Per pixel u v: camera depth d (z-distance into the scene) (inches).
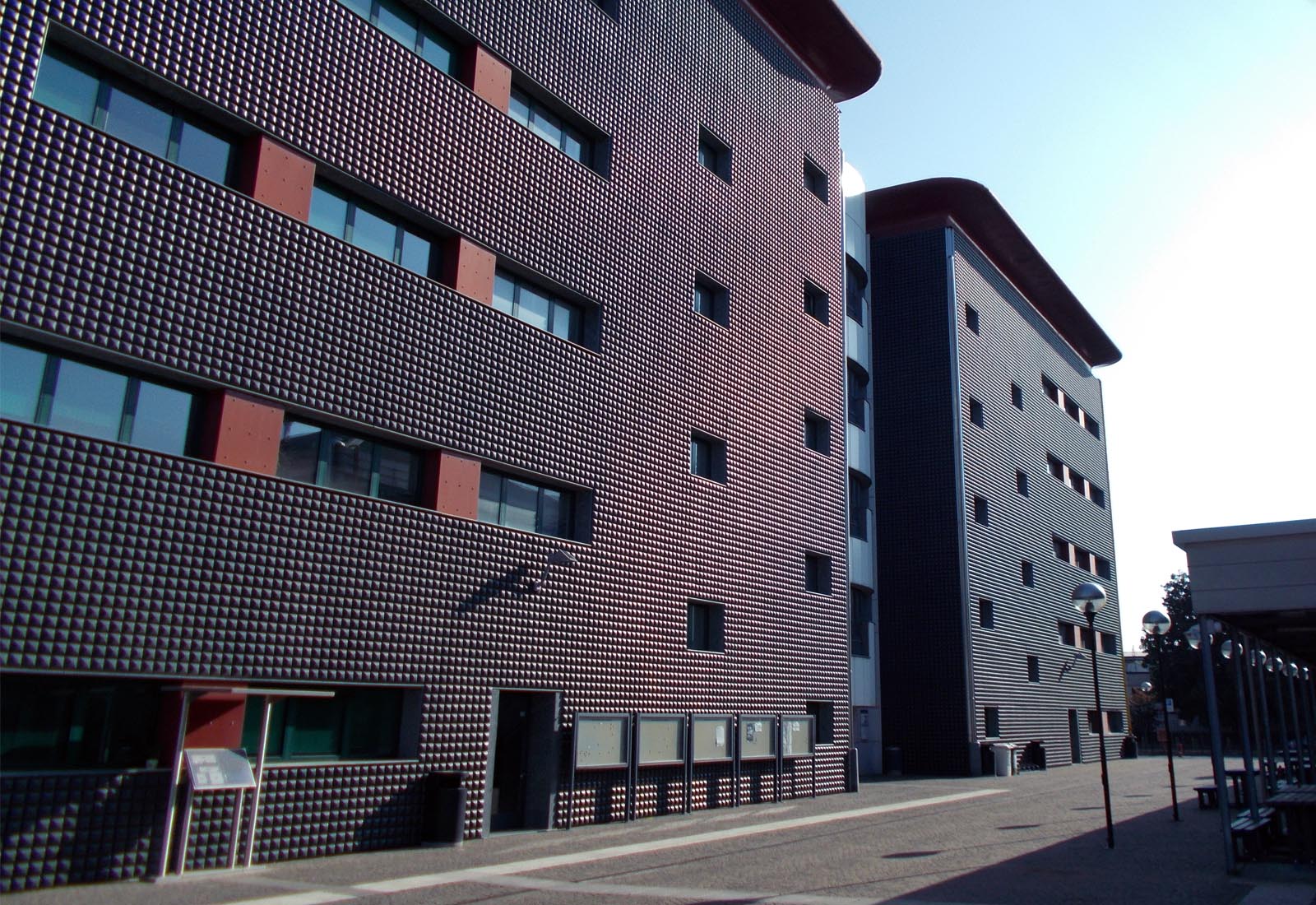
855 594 1232.2
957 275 1392.7
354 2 572.1
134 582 415.2
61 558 393.1
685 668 744.3
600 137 753.6
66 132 416.5
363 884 403.5
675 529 756.0
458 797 531.2
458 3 628.1
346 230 550.6
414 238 592.7
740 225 906.7
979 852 519.8
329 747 500.4
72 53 436.5
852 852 520.4
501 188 637.3
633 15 801.6
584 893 387.9
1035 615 1491.1
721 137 899.4
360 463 536.7
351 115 544.4
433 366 569.9
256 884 398.0
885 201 1409.9
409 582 536.7
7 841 367.9
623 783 671.1
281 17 514.6
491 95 645.3
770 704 842.2
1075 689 1612.9
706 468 835.4
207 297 460.4
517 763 619.5
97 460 410.9
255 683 466.9
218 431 460.1
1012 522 1467.8
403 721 537.6
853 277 1364.4
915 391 1357.0
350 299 527.5
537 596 617.9
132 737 419.8
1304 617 500.4
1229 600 462.3
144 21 452.1
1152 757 1953.7
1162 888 409.7
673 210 812.0
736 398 860.0
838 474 1011.3
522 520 636.7
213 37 480.4
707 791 751.7
